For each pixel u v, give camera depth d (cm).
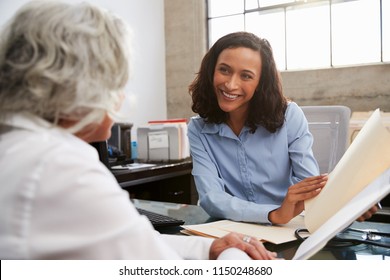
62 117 58
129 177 268
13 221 46
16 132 55
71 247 47
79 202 47
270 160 150
